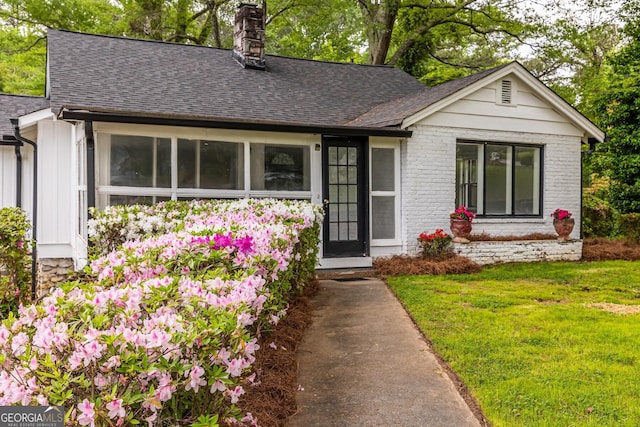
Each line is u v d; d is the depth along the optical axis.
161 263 3.22
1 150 9.77
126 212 6.14
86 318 1.93
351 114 10.12
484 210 9.86
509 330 4.84
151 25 19.23
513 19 17.97
